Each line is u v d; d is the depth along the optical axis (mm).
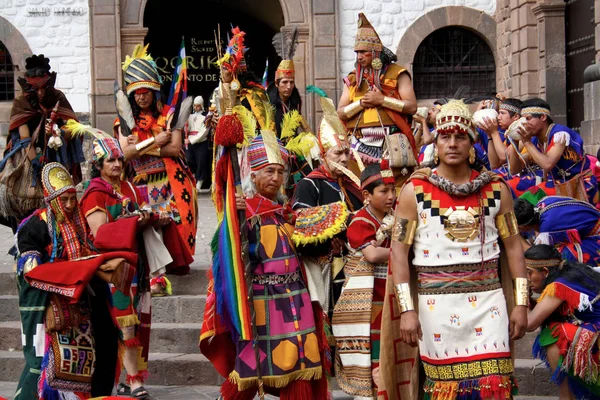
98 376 5719
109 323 5738
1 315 7793
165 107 7602
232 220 5156
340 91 17750
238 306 5086
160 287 7625
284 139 7320
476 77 18047
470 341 4793
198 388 6895
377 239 5516
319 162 7047
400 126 7449
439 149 4816
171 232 6375
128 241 5691
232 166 5215
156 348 7320
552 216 6277
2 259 9258
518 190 7801
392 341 5078
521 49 15930
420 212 4816
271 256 5242
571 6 14820
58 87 17703
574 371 5473
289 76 7902
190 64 22828
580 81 14555
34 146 7914
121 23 17719
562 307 5574
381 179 5500
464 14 17688
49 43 17703
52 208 5590
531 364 6711
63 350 5539
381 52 7535
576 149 7266
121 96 7484
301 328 5203
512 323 4832
